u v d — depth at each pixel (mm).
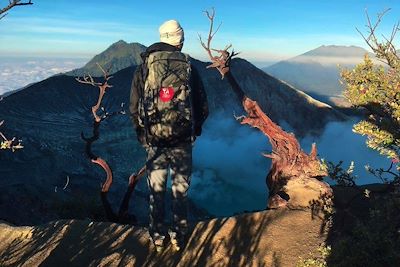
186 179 4016
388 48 4336
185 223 4246
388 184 5254
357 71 4578
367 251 3340
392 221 3730
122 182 45094
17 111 72812
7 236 5566
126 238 4820
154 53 3703
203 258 4297
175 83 3658
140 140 4051
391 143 4125
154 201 4141
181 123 3717
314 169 6023
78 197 12250
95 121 9273
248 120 6734
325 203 5555
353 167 5273
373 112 4461
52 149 46625
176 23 3752
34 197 22125
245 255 4336
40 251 4914
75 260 4570
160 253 4418
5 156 39312
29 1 2348
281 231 4785
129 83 98812
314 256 4211
